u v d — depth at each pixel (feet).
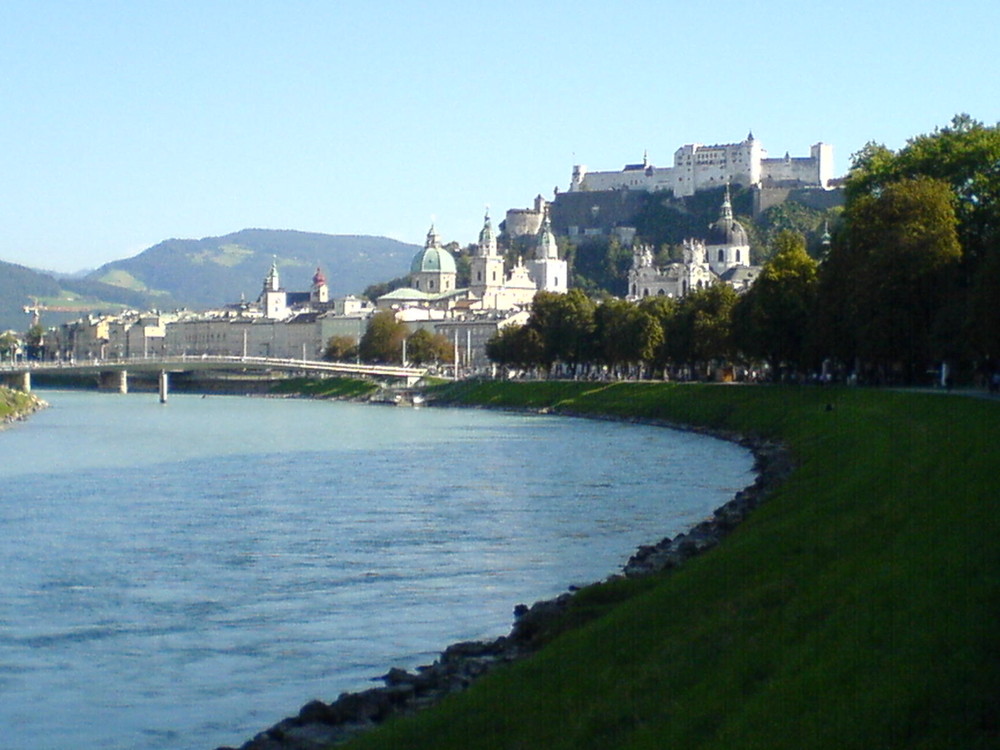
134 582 376.07
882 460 412.77
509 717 206.28
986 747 152.56
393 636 308.81
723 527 395.55
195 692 268.21
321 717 226.79
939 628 187.11
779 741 165.58
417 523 479.82
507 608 334.65
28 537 456.45
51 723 250.37
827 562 260.21
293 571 389.80
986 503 268.82
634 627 246.47
